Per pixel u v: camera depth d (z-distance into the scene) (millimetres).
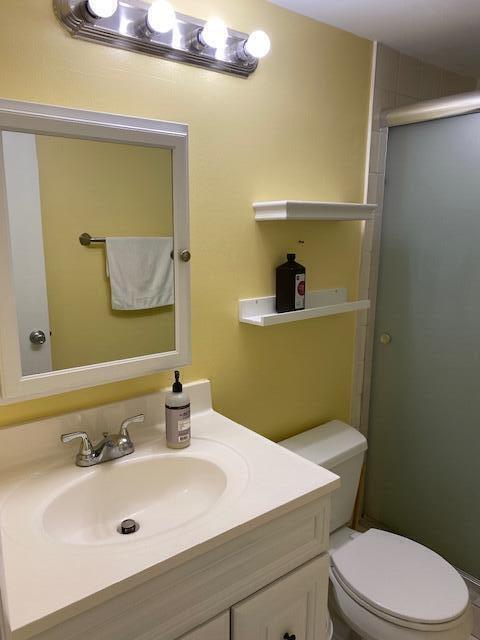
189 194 1346
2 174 1000
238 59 1349
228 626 984
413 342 1925
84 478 1119
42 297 1105
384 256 1964
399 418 2025
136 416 1260
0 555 801
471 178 1660
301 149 1599
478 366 1739
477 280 1697
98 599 765
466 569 1887
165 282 1297
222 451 1234
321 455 1633
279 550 1051
